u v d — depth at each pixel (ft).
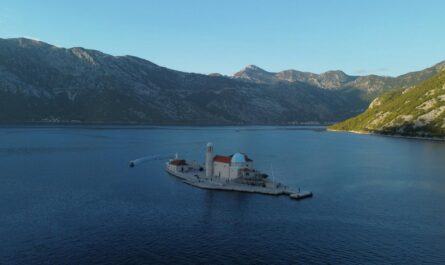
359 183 571.28
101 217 395.14
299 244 333.42
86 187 525.34
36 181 557.74
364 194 503.61
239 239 342.44
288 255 312.29
